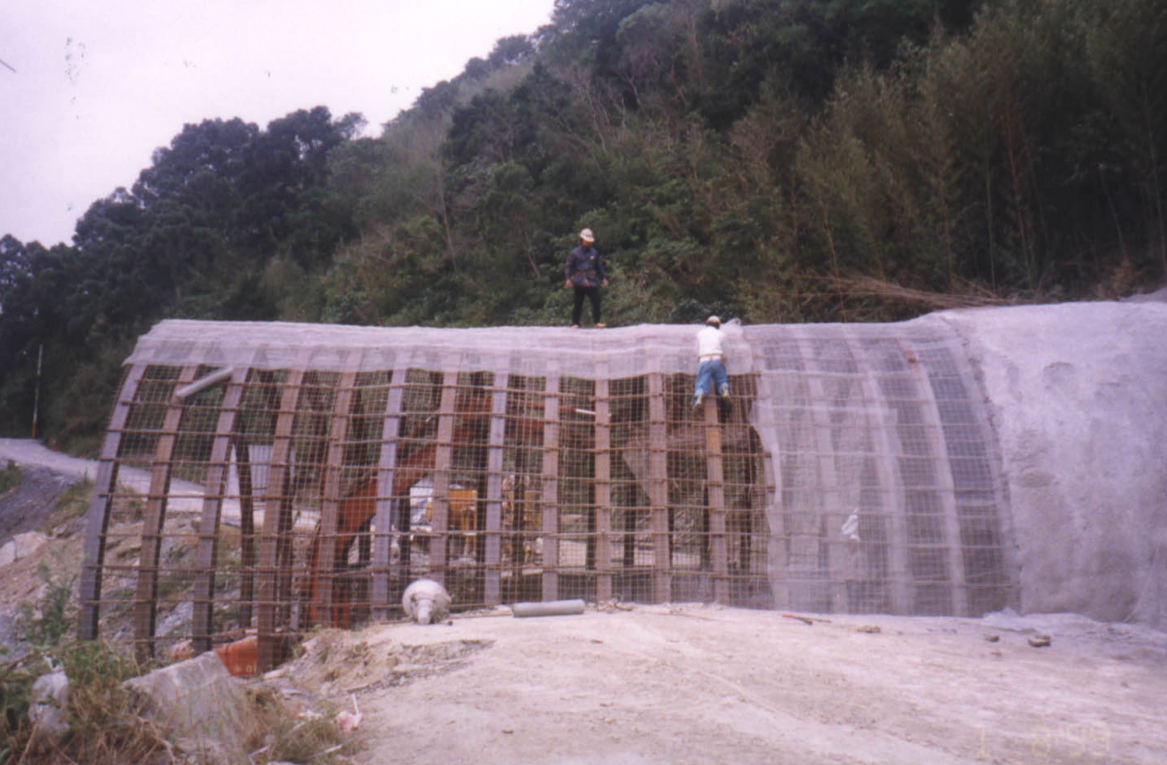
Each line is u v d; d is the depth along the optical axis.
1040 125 21.83
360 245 51.78
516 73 68.31
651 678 8.02
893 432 12.73
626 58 42.84
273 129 69.69
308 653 10.66
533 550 13.38
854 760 5.92
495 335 14.13
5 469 43.41
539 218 37.84
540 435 13.77
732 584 12.22
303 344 13.62
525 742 6.23
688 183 31.80
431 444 13.05
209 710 5.84
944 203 21.64
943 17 29.16
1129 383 12.78
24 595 21.98
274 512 12.21
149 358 13.48
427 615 10.93
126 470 29.67
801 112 30.55
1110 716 7.28
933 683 8.23
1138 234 21.78
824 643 9.86
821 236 23.89
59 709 5.32
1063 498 12.00
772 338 13.87
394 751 6.23
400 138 67.38
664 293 28.42
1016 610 11.66
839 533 12.19
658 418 12.94
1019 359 13.13
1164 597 11.34
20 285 67.38
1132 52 19.08
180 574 19.05
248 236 66.00
